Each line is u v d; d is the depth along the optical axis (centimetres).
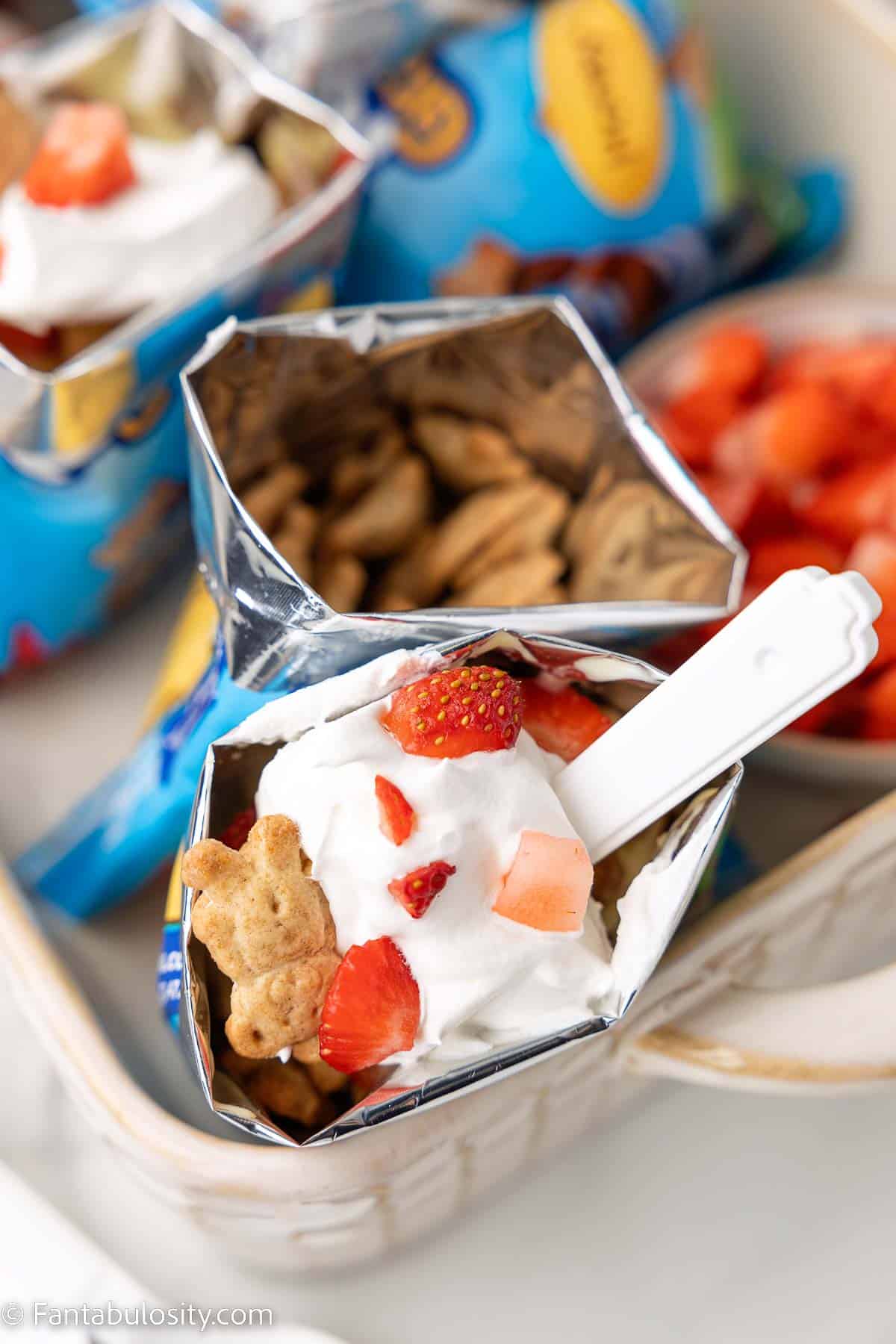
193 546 37
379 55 39
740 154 41
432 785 27
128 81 36
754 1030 28
